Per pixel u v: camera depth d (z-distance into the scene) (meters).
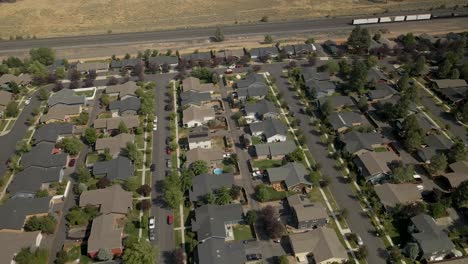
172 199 91.38
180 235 87.88
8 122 128.25
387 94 130.75
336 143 114.12
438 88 135.62
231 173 100.81
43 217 90.19
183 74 148.62
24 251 80.94
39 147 110.94
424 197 95.25
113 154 109.12
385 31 178.62
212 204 91.62
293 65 153.75
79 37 186.75
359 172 102.44
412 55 156.12
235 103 131.88
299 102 133.62
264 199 94.25
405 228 87.75
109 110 131.00
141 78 147.62
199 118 121.75
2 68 152.12
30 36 189.50
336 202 95.19
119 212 90.06
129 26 196.75
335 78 145.62
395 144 112.12
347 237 86.25
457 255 81.12
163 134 119.88
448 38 165.75
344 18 196.62
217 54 160.25
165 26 195.00
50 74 149.88
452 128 118.81
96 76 152.75
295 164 103.00
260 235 87.50
